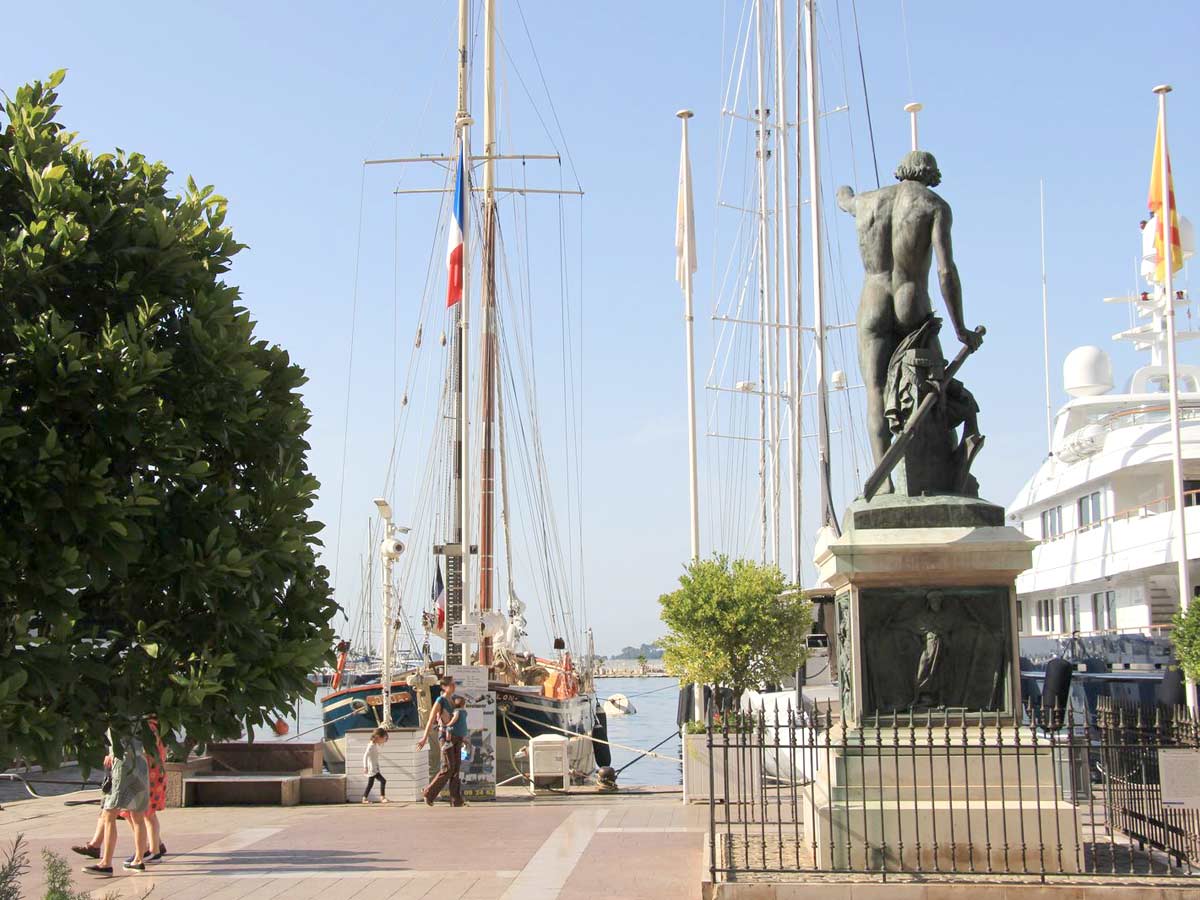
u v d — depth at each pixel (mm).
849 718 11914
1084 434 36500
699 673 20484
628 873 12477
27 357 5723
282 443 6918
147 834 14109
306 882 12375
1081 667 33312
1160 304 38000
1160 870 11203
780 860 11297
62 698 5789
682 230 30453
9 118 6594
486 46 38250
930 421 12273
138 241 6434
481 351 37594
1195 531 30438
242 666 6219
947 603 11695
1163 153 29312
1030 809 10875
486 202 38281
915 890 10039
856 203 13141
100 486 5586
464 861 13492
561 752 21984
